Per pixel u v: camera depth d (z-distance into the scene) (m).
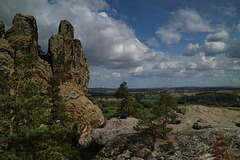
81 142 24.47
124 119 29.48
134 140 18.61
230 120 26.27
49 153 14.81
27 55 16.78
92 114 36.69
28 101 15.05
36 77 29.80
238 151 10.92
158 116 18.81
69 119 26.92
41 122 16.20
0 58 23.36
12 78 15.76
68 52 40.97
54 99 28.25
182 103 157.75
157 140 17.45
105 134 23.25
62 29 42.28
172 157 13.48
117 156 16.69
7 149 13.52
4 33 30.27
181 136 17.55
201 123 22.95
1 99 14.16
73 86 39.81
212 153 11.93
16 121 14.65
